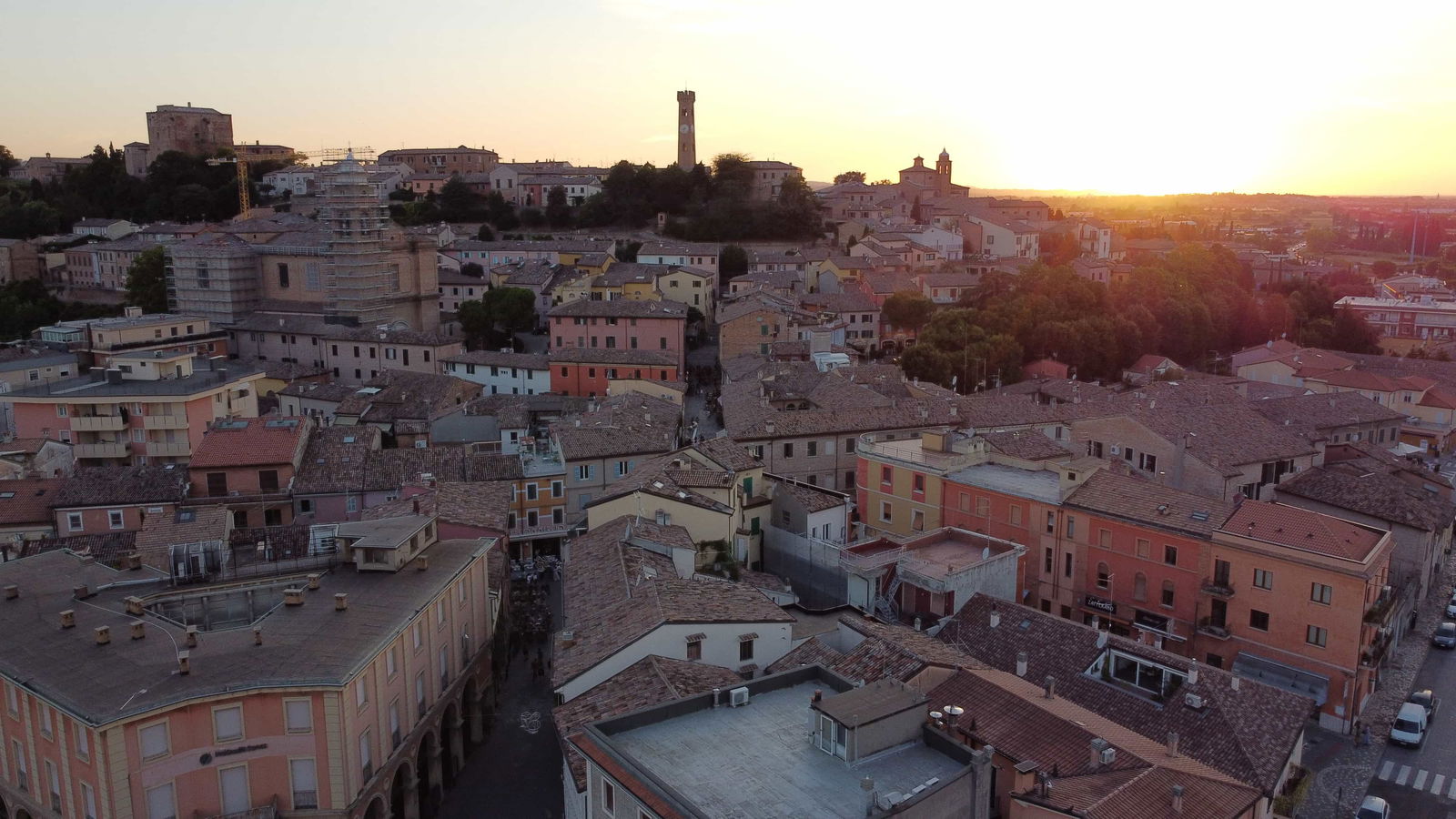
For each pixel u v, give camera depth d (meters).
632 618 57.03
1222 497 93.50
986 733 48.75
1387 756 66.31
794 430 105.62
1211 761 52.19
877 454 96.12
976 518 87.94
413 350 161.25
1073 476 82.81
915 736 43.22
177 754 48.72
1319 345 190.50
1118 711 56.78
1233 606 72.94
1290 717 56.59
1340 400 128.88
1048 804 41.94
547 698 74.25
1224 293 199.25
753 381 129.00
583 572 66.62
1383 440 128.00
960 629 66.56
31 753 51.88
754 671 56.97
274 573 63.28
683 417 131.25
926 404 114.88
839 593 79.50
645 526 72.56
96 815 48.25
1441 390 147.88
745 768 41.25
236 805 50.22
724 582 64.31
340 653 53.00
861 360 172.50
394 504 79.56
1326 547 68.88
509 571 83.94
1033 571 84.12
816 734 43.06
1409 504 89.44
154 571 63.88
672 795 37.66
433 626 61.78
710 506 78.81
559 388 147.25
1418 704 69.44
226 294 187.38
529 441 112.44
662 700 48.16
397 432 119.25
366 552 64.12
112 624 55.84
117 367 112.00
